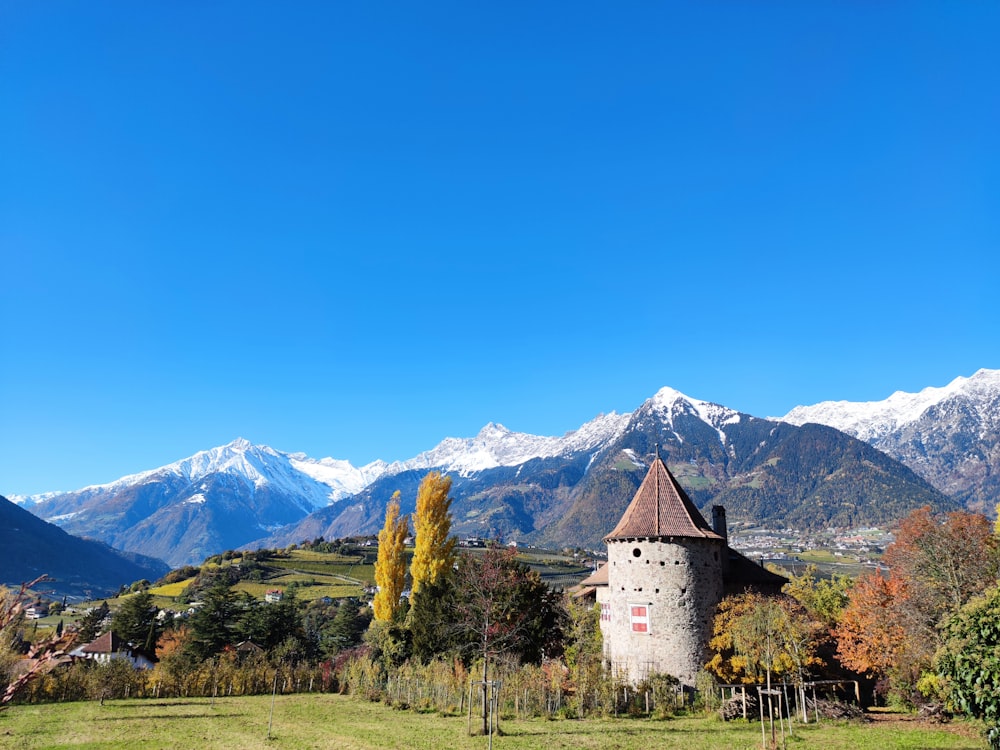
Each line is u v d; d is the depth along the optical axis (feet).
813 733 119.85
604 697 153.69
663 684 154.81
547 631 204.64
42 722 157.69
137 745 124.67
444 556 235.40
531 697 159.94
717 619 160.45
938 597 145.89
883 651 149.18
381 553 245.86
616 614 174.09
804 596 212.23
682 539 167.84
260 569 641.81
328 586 582.35
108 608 541.75
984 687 78.95
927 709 132.87
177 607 527.40
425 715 167.73
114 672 224.53
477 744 121.70
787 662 139.54
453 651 193.67
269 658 296.10
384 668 220.64
